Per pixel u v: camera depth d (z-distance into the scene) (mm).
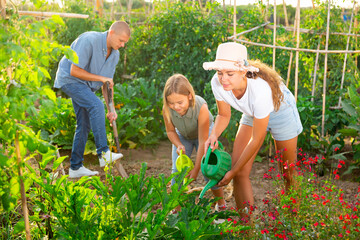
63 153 4930
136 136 5352
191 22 6000
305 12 5559
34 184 3041
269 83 2605
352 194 3686
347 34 5086
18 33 1786
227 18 5965
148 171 4430
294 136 3010
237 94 2699
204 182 4055
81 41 3814
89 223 2184
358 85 4887
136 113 5391
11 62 1933
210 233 2176
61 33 7070
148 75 6730
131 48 6703
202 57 5977
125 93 5730
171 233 2178
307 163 2889
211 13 6090
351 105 4305
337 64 5289
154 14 6840
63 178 2268
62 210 2322
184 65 6199
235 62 2426
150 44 6605
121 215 2258
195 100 3096
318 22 5219
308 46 5391
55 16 1859
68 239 2086
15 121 1947
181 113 3074
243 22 5742
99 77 3902
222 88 2760
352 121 4184
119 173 4160
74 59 1892
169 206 2207
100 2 8156
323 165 4270
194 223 2068
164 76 6363
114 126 4074
